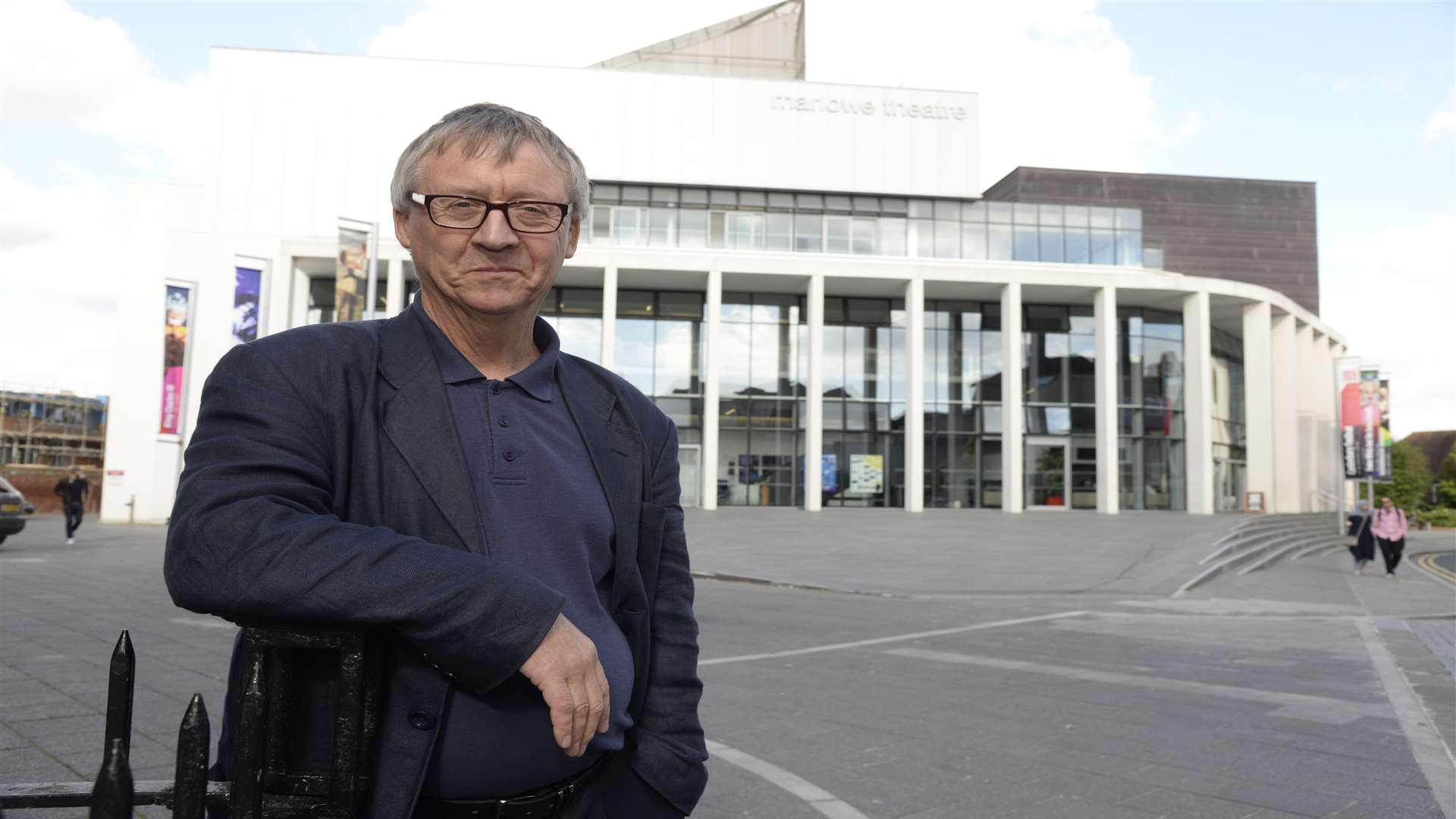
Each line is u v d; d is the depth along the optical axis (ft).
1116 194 150.92
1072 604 43.86
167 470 100.27
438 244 4.23
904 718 18.21
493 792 3.89
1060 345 114.01
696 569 57.36
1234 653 27.73
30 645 22.71
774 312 112.47
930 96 118.93
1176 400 114.32
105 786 2.73
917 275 106.22
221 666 20.67
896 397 112.27
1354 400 106.83
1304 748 16.08
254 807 3.30
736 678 22.52
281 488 3.44
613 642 4.23
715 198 116.06
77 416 207.92
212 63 110.42
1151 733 17.10
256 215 109.70
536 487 4.11
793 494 109.50
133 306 102.68
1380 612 41.24
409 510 3.81
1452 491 224.74
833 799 13.05
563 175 4.50
